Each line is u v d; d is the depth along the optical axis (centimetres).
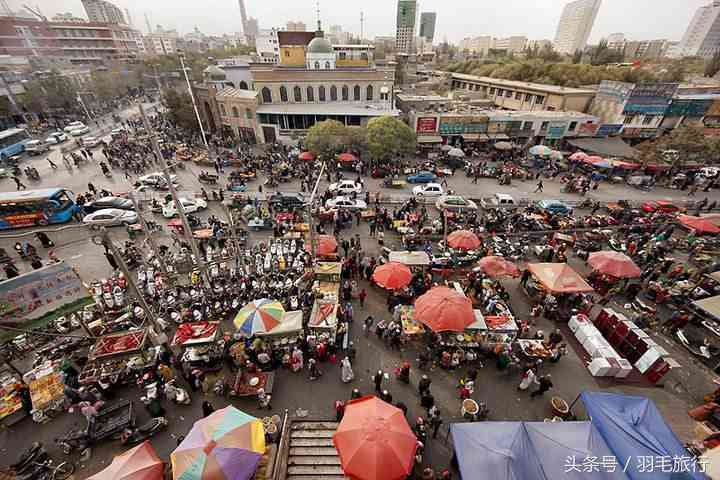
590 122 4809
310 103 5538
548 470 945
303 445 1193
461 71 9481
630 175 4012
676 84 4581
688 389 1477
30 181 3644
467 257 2261
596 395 1168
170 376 1407
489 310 1781
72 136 5553
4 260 2253
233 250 2330
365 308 1888
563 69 6469
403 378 1460
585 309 1855
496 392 1434
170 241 2523
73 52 10606
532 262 2342
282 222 2664
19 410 1288
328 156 4103
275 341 1573
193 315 1741
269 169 3894
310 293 1888
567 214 2980
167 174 1576
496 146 4628
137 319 1731
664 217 2870
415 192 3388
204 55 12156
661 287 1995
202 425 1040
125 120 6669
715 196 3578
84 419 1297
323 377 1486
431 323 1464
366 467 923
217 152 4431
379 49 12175
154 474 955
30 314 1422
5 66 7300
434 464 1179
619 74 6034
